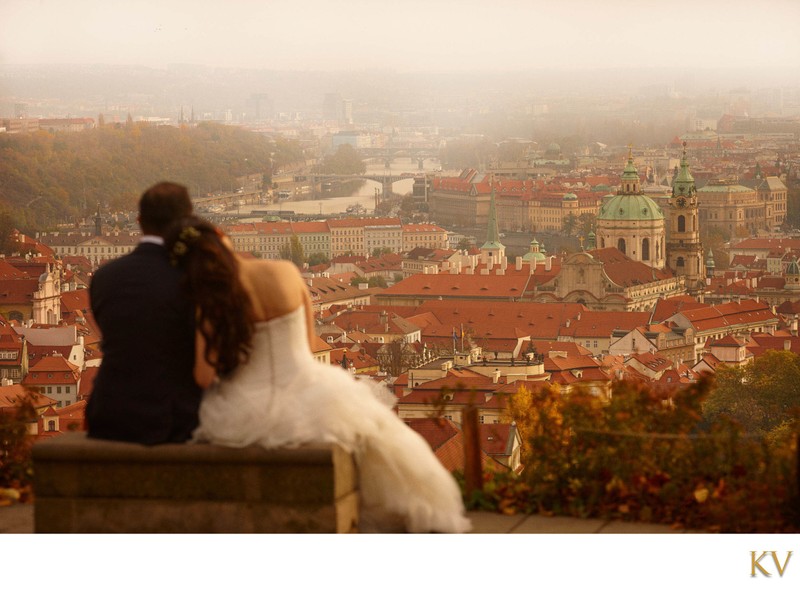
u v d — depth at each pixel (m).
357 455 19.30
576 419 23.31
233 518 18.69
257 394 18.69
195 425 18.98
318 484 18.48
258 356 18.89
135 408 18.80
